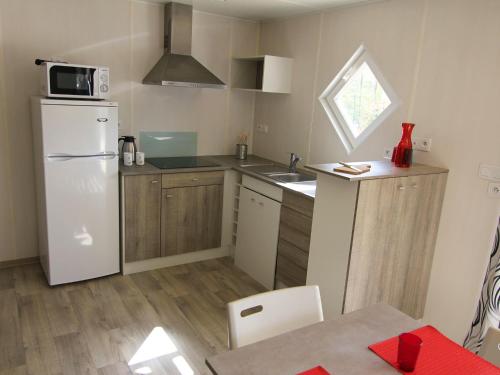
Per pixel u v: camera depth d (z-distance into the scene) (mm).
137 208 3498
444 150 2777
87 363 2449
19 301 3064
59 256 3223
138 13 3732
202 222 3906
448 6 2689
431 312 2967
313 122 3885
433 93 2822
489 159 2543
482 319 2525
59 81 2975
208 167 3799
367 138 3342
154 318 2977
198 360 2541
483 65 2533
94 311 3006
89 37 3557
